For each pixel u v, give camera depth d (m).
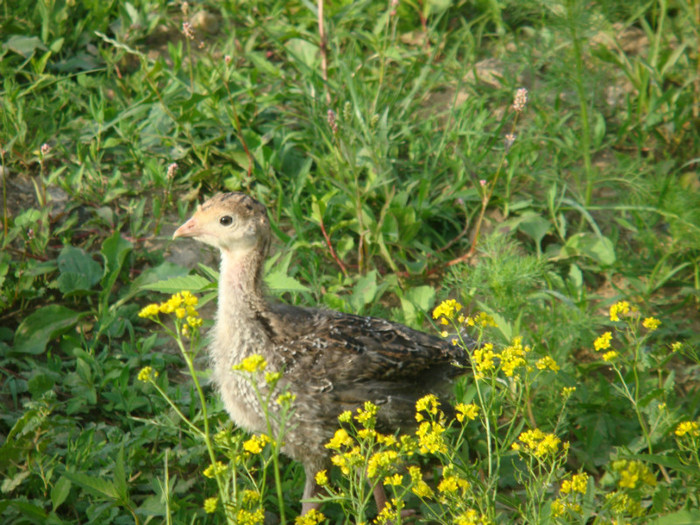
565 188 11.33
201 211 8.12
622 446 8.09
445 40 13.70
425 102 12.97
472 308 10.23
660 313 10.31
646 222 11.27
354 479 6.40
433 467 8.77
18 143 11.26
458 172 11.52
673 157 12.35
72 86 12.28
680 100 12.54
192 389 8.96
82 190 10.97
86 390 8.88
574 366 9.54
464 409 6.68
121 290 10.20
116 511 7.54
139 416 8.86
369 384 7.94
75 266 10.09
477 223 10.98
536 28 13.65
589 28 11.76
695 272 10.71
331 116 10.34
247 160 11.25
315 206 10.27
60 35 12.94
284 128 11.92
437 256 10.84
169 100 11.66
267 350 7.82
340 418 6.59
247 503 6.25
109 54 12.64
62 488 7.26
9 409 8.72
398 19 13.87
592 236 11.09
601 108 12.88
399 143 12.05
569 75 11.98
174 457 8.21
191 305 6.10
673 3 13.84
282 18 13.88
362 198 10.84
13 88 11.84
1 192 10.81
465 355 8.53
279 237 10.63
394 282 10.44
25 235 10.06
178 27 13.72
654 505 6.74
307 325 8.09
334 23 12.66
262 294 8.09
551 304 10.20
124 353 9.39
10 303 9.74
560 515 6.14
